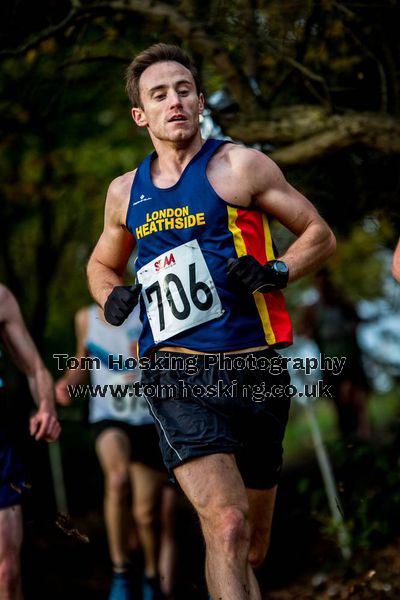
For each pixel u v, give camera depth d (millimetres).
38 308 33562
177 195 13148
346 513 20547
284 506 25828
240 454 13219
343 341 34188
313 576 20453
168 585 20750
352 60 20500
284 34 20156
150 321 13422
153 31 21422
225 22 20188
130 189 13625
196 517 15836
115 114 30391
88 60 21406
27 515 15836
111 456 21328
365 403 34062
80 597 21719
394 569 18859
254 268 12344
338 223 22406
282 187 13281
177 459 12539
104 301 14039
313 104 21188
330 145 19312
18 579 14438
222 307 13000
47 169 32906
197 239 13086
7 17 22094
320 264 13367
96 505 31953
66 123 31141
